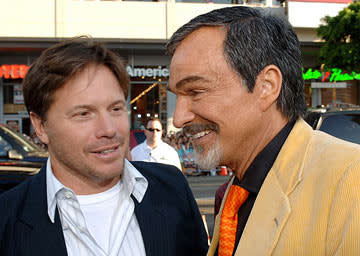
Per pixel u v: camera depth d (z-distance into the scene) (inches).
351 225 29.2
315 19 557.0
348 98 592.7
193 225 56.4
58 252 45.1
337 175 32.9
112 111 47.7
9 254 44.7
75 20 532.4
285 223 35.7
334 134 116.6
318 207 33.3
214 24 40.6
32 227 45.9
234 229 44.2
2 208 47.6
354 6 496.1
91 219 48.8
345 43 503.8
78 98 44.7
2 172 112.0
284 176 39.0
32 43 520.1
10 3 518.0
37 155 133.4
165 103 573.6
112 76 47.1
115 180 51.8
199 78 40.6
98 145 46.2
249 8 43.0
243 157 44.5
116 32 540.7
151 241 50.4
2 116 544.4
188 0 556.7
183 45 42.3
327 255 31.3
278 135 42.7
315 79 581.0
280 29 41.7
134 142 302.4
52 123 46.4
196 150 44.7
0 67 529.3
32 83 45.6
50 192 47.2
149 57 570.6
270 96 41.1
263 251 36.8
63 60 43.3
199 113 42.1
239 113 40.9
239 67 39.9
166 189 56.3
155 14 547.2
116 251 47.7
